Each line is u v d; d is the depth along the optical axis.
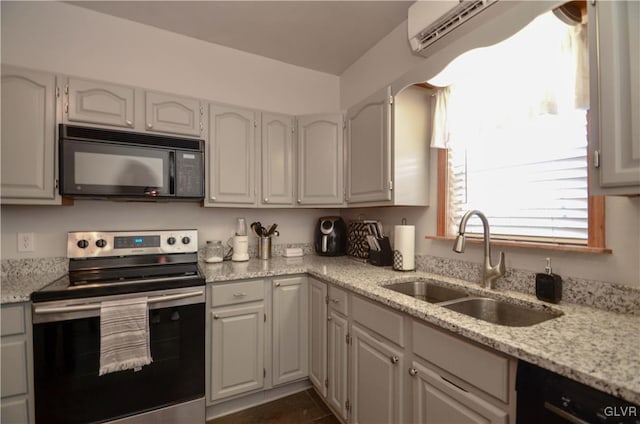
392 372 1.30
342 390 1.65
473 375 0.95
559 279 1.22
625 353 0.77
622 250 1.08
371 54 2.46
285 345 1.97
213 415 1.82
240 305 1.83
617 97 0.86
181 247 2.02
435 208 1.87
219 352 1.77
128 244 1.88
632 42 0.83
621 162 0.85
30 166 1.58
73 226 1.93
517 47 1.32
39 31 1.88
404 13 2.03
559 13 1.11
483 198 1.65
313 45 2.42
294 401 1.97
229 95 2.45
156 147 1.83
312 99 2.80
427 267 1.89
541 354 0.76
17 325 1.33
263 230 2.43
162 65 2.21
